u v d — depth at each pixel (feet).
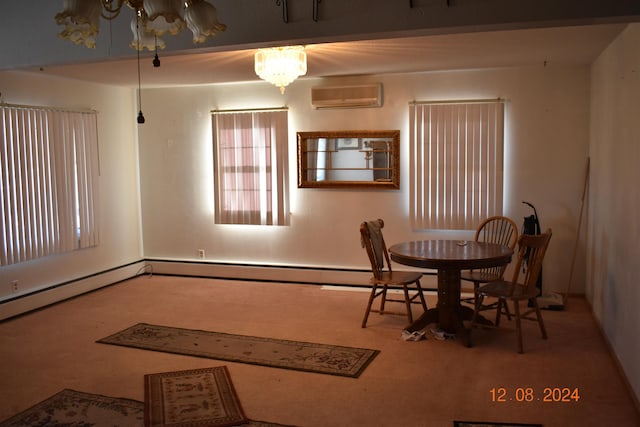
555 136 18.45
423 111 19.42
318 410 10.64
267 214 21.62
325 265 21.33
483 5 10.02
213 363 13.10
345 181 20.63
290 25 11.14
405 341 14.43
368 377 12.15
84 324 16.37
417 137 19.54
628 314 11.69
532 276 13.93
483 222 17.63
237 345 14.32
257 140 21.49
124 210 22.65
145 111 23.07
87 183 20.25
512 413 10.41
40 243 18.12
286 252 21.79
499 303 15.23
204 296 19.54
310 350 13.85
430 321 15.03
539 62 17.53
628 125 12.20
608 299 14.08
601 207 15.49
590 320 16.07
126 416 10.48
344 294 19.51
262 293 19.85
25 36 13.15
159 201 23.31
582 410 10.52
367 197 20.56
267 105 21.36
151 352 13.91
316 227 21.29
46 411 10.71
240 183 21.88
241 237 22.35
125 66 17.07
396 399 11.06
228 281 21.93
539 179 18.70
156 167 23.17
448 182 19.39
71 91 19.75
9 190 16.94
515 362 12.92
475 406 10.71
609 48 14.58
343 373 12.37
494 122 18.80
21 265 17.72
